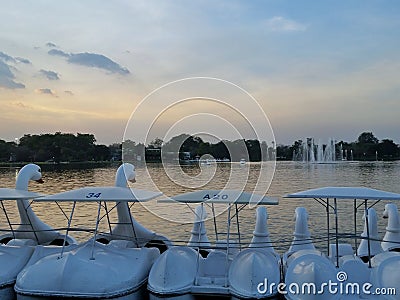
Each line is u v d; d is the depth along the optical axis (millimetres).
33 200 10031
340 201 19750
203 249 10180
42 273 8344
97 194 9031
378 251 10023
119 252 9203
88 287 8070
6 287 8898
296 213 10508
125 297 8289
